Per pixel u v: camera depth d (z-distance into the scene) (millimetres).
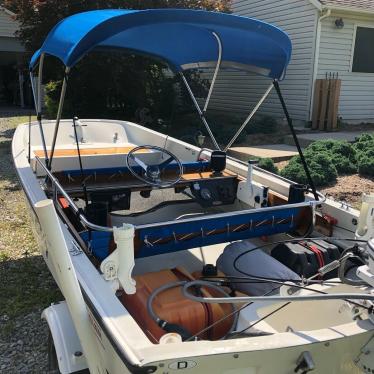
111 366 1817
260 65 3334
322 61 10773
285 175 6496
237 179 3805
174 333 1819
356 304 2055
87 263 2264
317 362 1825
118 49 3727
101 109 11938
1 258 4320
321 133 9953
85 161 4414
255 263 2631
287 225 2998
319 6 10188
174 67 4055
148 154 4684
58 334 2365
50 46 2938
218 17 2680
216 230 2744
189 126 10984
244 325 2186
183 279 2473
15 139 4867
